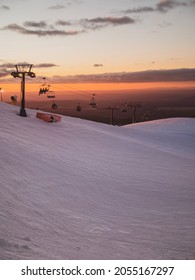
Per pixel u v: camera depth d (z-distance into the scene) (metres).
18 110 50.97
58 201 17.83
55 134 39.88
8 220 13.34
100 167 28.16
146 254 11.18
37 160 25.39
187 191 23.33
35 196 17.64
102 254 10.89
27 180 20.06
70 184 21.58
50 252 10.63
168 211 18.02
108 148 38.22
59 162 26.72
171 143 57.06
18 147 27.73
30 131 37.78
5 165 21.56
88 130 47.09
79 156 30.98
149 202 19.91
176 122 88.94
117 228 14.47
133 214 17.16
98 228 14.24
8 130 35.03
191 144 60.53
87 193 20.38
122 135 52.31
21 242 11.26
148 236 13.46
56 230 13.34
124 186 23.38
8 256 9.85
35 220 14.16
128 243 12.37
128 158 34.50
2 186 17.52
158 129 79.75
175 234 13.86
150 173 28.78
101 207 18.06
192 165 36.09
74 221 14.93
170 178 27.59
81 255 10.63
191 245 12.47
